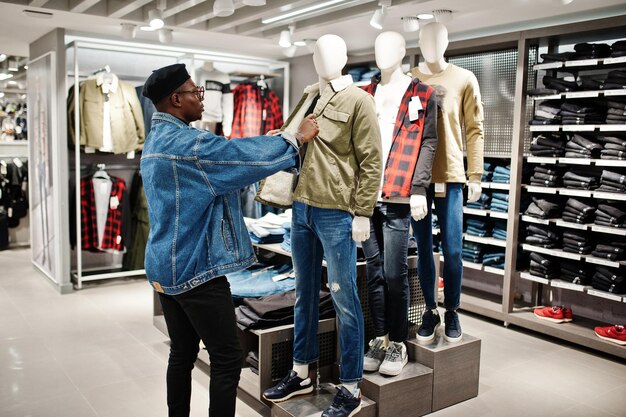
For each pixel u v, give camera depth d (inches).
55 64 220.8
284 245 147.6
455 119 130.9
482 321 201.0
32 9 183.8
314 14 193.3
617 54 167.0
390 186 116.0
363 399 117.1
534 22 199.0
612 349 163.2
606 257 172.4
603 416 128.7
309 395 118.3
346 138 104.0
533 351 171.2
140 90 256.2
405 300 121.8
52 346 166.4
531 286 211.2
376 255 122.9
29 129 263.1
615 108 170.7
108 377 144.6
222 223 86.7
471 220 212.4
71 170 244.7
